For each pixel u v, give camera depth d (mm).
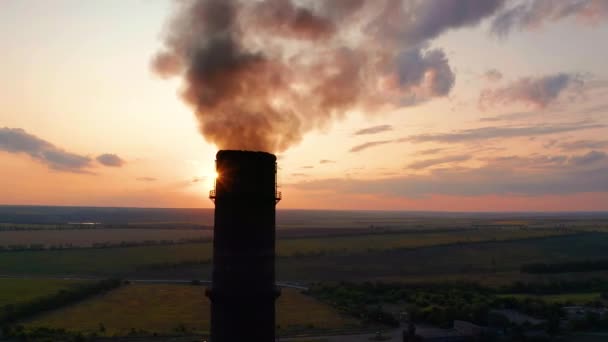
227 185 34188
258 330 34000
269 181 35125
